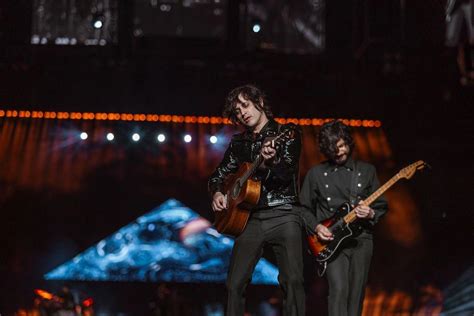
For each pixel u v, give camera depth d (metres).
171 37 15.73
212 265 15.95
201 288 15.76
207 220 16.25
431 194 16.11
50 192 16.28
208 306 15.64
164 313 13.89
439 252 15.94
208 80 16.03
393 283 15.88
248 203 4.35
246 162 4.52
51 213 16.20
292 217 4.47
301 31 16.61
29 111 15.98
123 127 16.42
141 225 16.22
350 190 5.48
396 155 16.09
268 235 4.46
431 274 15.88
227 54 15.70
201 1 16.84
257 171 4.46
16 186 16.20
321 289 15.39
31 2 15.04
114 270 15.91
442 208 16.03
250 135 4.70
